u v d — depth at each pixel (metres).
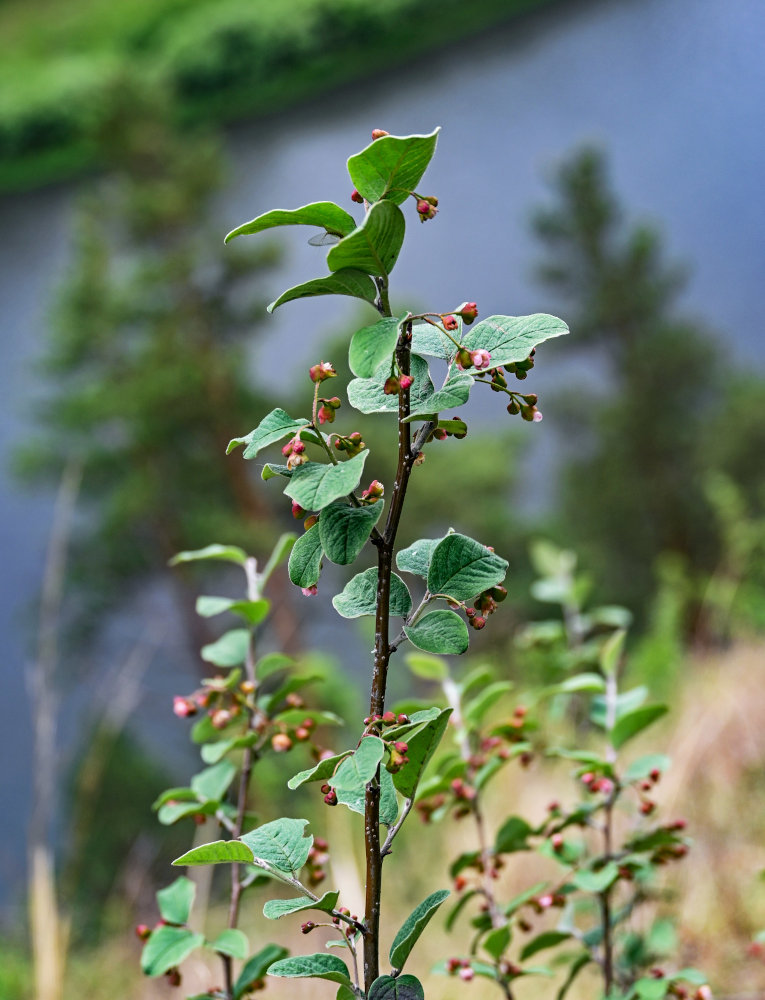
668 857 1.72
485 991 2.68
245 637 1.80
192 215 13.21
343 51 28.30
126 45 29.80
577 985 2.61
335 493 0.97
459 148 25.72
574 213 14.15
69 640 13.16
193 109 27.97
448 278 22.44
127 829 9.00
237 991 1.54
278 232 13.78
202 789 1.72
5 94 27.25
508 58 27.78
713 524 11.91
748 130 23.45
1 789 14.10
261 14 27.28
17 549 18.86
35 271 24.38
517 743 1.83
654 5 26.08
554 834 1.75
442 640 1.10
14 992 4.01
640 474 13.03
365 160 0.97
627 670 5.33
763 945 2.26
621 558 12.96
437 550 1.16
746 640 5.62
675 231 21.92
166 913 1.55
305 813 6.09
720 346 14.00
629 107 25.09
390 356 1.01
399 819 1.14
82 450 12.97
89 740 9.88
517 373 1.09
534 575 12.12
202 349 13.16
